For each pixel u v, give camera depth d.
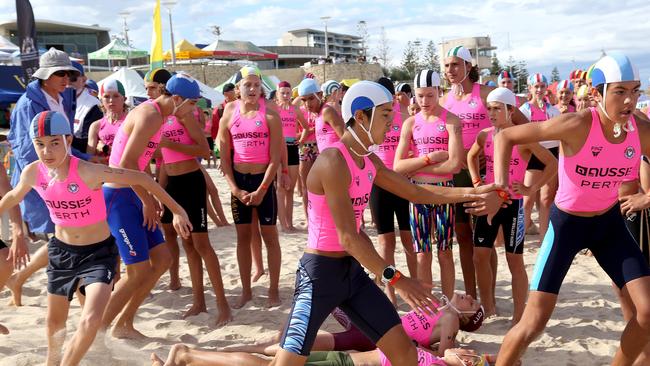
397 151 5.68
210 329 5.64
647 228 4.86
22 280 6.21
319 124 7.85
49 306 4.39
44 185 4.20
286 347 3.41
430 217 5.41
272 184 6.14
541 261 3.96
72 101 5.99
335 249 3.43
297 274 3.55
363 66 45.72
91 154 6.27
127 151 4.93
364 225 10.11
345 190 3.32
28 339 5.16
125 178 4.29
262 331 5.55
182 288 6.91
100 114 6.83
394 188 3.82
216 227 10.46
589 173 3.78
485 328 5.45
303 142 10.39
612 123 3.64
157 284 7.10
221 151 6.14
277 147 5.97
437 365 4.14
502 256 7.89
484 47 73.06
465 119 5.95
